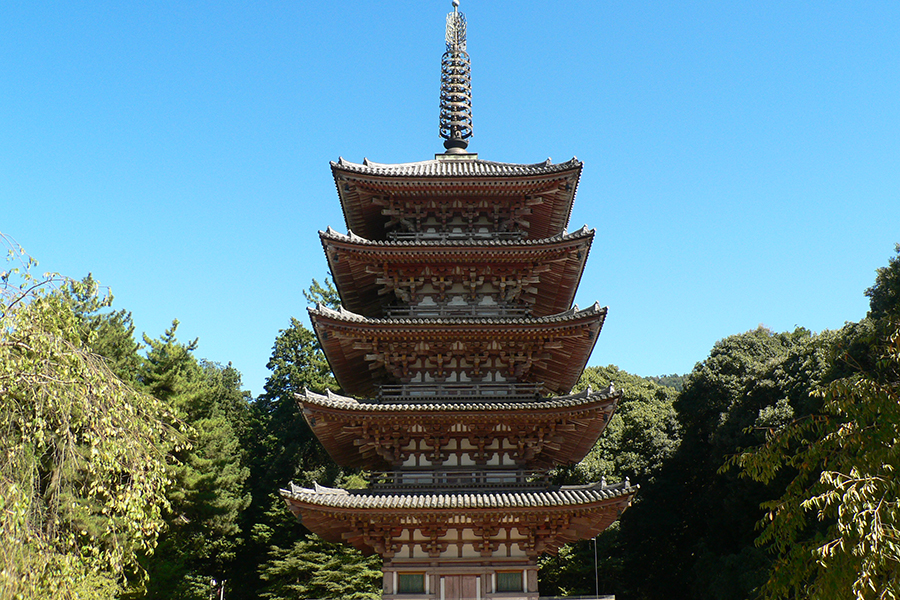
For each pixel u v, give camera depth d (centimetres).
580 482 6303
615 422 6844
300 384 7356
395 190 2864
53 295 1677
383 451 2544
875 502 1307
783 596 1521
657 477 6391
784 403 5219
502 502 2316
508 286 2811
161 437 1961
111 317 5641
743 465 1652
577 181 2900
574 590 6028
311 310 2512
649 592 6169
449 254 2691
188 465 5288
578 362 2791
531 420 2486
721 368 6431
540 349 2644
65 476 1728
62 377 1608
